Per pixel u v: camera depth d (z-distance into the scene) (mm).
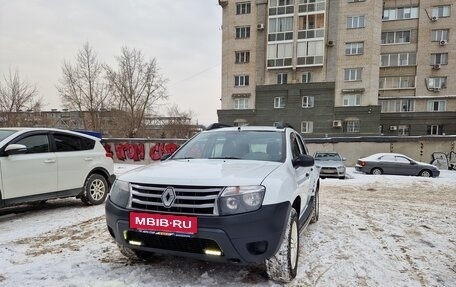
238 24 33594
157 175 3002
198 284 3043
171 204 2762
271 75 32875
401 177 13484
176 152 4391
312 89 31484
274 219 2750
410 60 33125
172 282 3076
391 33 33562
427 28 32500
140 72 34281
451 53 31906
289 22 31750
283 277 3051
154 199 2855
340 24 30906
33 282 3057
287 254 3004
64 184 6145
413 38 32938
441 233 5090
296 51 31672
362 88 30406
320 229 5223
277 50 32188
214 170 3096
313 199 5074
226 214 2654
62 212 6227
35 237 4613
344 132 30828
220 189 2723
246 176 2906
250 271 3359
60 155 6113
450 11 31859
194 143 4449
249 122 33312
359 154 21781
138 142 20359
